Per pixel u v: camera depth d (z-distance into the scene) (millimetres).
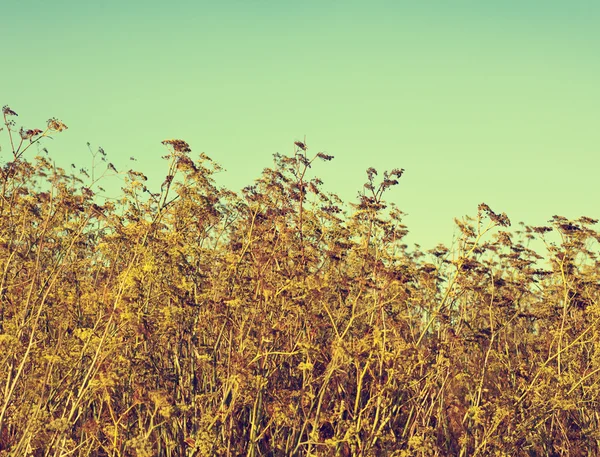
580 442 19547
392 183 17328
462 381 19359
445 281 19109
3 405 13906
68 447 14453
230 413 15195
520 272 20594
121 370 13969
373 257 17547
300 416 16312
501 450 16641
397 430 18031
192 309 16094
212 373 16656
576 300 19453
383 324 16266
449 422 19375
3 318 15859
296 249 17078
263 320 15859
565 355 18766
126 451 14992
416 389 17188
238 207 18031
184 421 15836
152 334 14883
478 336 18359
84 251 17719
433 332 18016
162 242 15539
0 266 15891
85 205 15922
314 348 15195
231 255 16812
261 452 16625
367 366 15734
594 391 18594
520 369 17875
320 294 16016
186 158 15453
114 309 13867
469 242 17078
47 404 14578
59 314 16547
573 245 19672
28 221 16156
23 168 16062
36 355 14492
